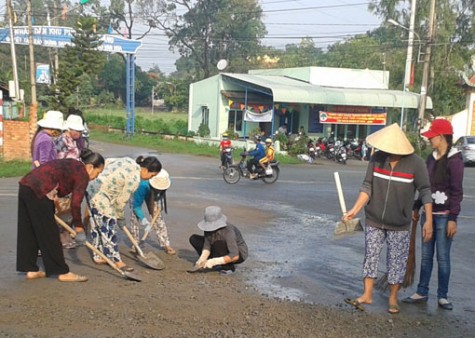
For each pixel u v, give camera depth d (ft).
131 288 18.98
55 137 23.99
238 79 105.19
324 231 31.78
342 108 106.93
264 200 43.42
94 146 97.09
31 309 16.57
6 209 34.04
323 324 16.48
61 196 19.53
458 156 18.24
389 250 17.83
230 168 55.42
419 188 17.52
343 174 71.20
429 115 110.01
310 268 23.20
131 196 22.41
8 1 93.45
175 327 15.65
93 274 20.52
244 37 214.48
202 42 212.84
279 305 17.95
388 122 114.62
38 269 19.72
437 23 125.39
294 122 110.63
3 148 64.59
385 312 17.89
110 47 105.40
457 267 24.64
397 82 135.23
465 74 126.72
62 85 101.50
